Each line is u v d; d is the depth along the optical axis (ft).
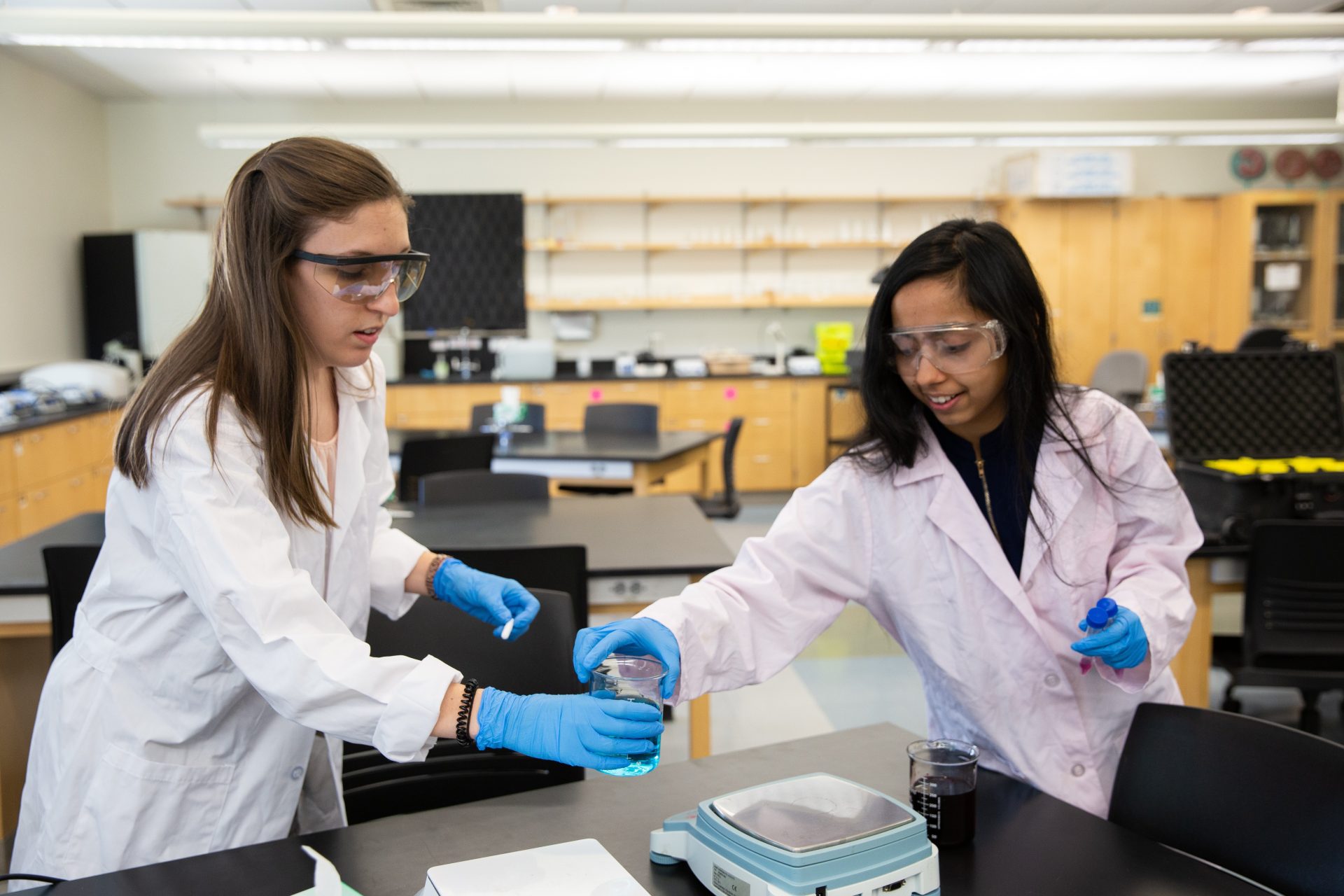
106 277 24.40
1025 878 3.54
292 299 3.84
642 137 19.22
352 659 3.63
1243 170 28.89
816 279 28.63
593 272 28.22
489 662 5.52
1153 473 4.93
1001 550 4.77
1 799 8.32
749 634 4.72
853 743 4.78
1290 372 9.50
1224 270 27.78
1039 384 4.64
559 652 5.43
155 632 4.15
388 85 24.44
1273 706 11.82
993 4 19.03
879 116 27.91
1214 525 9.50
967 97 27.07
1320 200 27.27
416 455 13.35
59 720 4.30
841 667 13.61
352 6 17.93
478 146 27.27
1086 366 27.89
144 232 23.95
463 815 4.05
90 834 4.23
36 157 22.65
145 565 4.12
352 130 19.16
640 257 28.22
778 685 12.92
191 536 3.68
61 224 23.81
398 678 3.63
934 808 3.77
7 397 18.43
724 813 3.47
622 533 9.82
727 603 4.64
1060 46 14.23
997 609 4.82
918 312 4.41
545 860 3.48
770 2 18.63
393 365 26.05
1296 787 3.95
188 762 4.27
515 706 3.55
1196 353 9.48
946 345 4.38
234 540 3.70
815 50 13.83
